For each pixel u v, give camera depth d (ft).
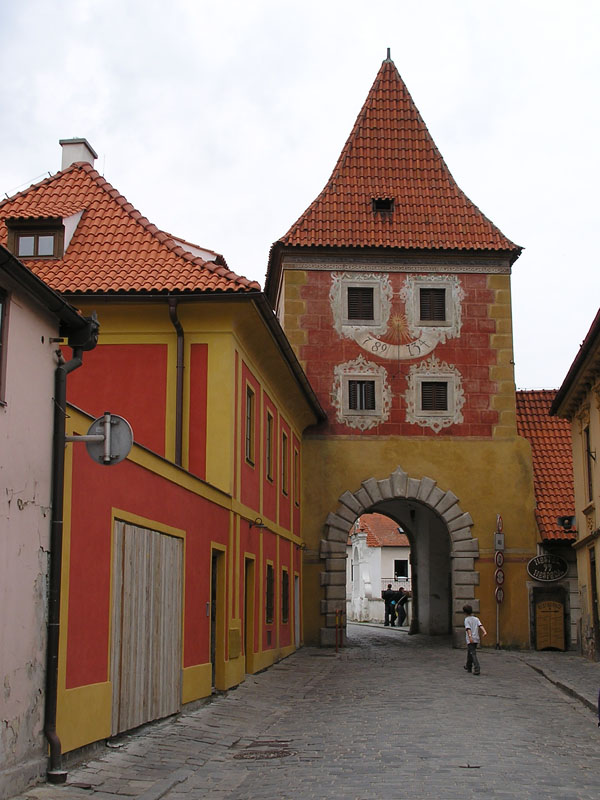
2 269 32.37
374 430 115.44
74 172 82.43
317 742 46.19
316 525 114.11
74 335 38.65
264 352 81.92
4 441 33.22
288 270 117.70
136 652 46.24
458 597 112.47
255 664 79.15
